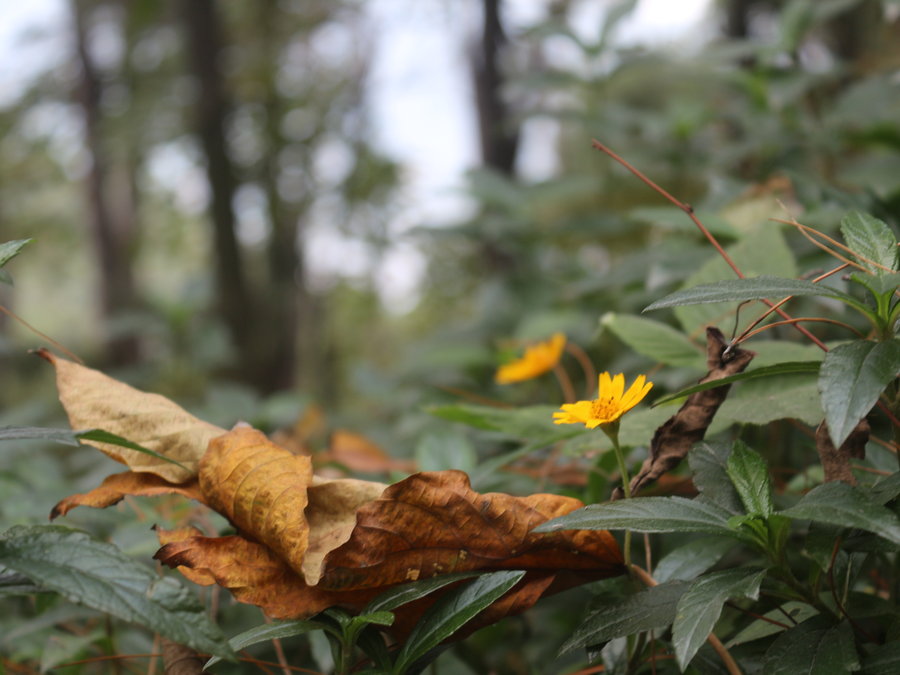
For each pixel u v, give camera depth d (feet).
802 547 2.14
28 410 4.65
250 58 10.92
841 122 3.86
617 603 1.73
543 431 2.20
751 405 2.00
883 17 4.95
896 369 1.57
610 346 4.11
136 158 10.63
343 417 4.82
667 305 1.67
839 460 1.73
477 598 1.71
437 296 9.27
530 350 2.69
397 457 3.49
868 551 1.67
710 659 1.81
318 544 1.77
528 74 4.82
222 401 4.53
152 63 11.95
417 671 1.77
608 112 4.75
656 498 1.69
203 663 1.90
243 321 9.26
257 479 1.79
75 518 2.26
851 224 1.77
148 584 1.61
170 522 2.24
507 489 2.35
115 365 13.32
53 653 2.18
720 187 3.22
